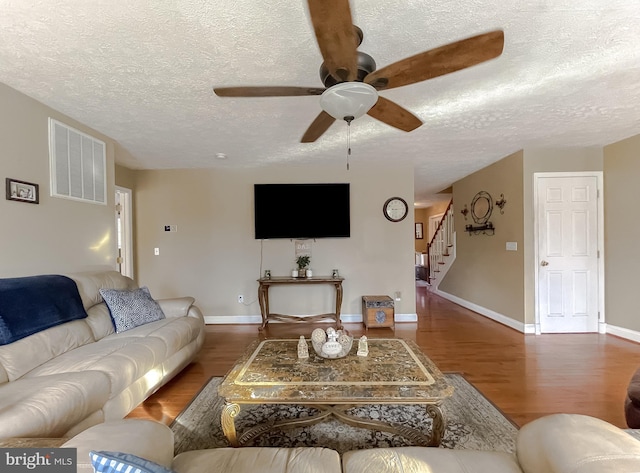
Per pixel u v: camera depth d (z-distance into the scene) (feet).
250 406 7.15
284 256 14.62
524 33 5.29
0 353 5.32
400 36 5.33
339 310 13.56
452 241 19.70
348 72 4.62
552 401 7.14
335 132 10.03
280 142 10.89
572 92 7.42
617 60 6.11
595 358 9.68
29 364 5.65
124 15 4.66
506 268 13.60
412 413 6.81
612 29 5.20
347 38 3.86
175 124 9.13
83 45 5.40
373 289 14.65
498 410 6.79
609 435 2.99
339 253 14.65
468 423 6.33
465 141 11.16
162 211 14.69
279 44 5.45
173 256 14.70
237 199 14.65
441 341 11.53
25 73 6.33
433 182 18.76
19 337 5.74
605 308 12.20
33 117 7.54
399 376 5.47
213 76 6.48
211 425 6.34
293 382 5.27
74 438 2.96
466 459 3.47
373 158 13.42
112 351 6.57
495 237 14.43
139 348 6.88
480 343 11.27
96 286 8.46
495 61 6.08
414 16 4.84
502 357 9.89
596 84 7.04
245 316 14.69
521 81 6.88
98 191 9.80
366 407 7.02
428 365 5.94
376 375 5.51
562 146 12.00
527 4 4.63
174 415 6.70
